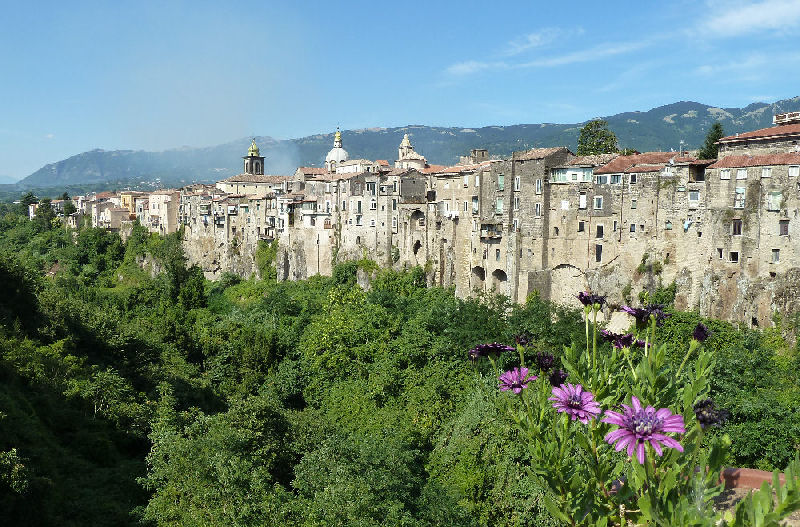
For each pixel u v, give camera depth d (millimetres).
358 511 35281
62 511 37156
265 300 111875
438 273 114812
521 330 62250
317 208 140750
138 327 89375
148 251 188000
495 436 42469
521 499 38500
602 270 88062
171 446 39500
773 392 47062
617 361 16453
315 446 45312
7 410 42844
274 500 35906
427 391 56031
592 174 89875
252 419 43500
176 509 35594
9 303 64250
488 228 103875
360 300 92125
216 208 170750
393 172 122812
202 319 113812
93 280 187250
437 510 39344
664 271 82062
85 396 52688
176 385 65875
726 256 75125
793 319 66438
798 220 68500
